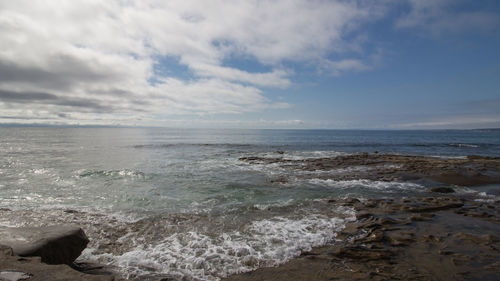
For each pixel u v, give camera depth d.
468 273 4.73
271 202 9.98
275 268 5.06
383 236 6.48
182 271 4.98
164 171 16.89
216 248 5.99
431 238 6.34
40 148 34.81
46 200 10.00
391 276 4.66
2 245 4.03
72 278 3.24
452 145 46.75
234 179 14.48
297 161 21.92
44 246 4.36
